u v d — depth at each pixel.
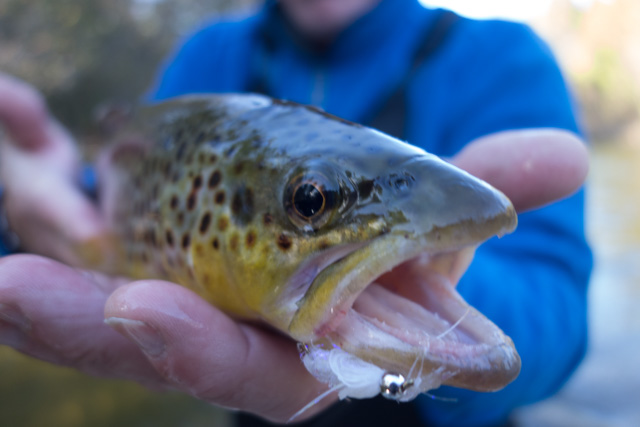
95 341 0.13
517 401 0.21
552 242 0.22
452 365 0.12
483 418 0.23
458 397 0.20
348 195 0.13
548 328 0.19
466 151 0.14
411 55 0.28
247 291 0.14
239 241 0.14
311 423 0.25
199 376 0.12
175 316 0.12
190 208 0.16
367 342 0.12
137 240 0.19
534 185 0.13
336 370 0.12
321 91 0.30
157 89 0.37
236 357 0.12
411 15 0.29
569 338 0.20
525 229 0.22
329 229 0.13
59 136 0.32
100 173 0.24
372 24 0.28
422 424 0.24
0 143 0.29
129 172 0.20
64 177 0.28
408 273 0.13
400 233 0.12
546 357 0.20
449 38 0.28
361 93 0.28
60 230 0.24
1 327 0.12
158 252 0.18
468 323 0.12
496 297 0.19
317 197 0.13
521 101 0.25
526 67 0.25
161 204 0.17
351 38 0.29
